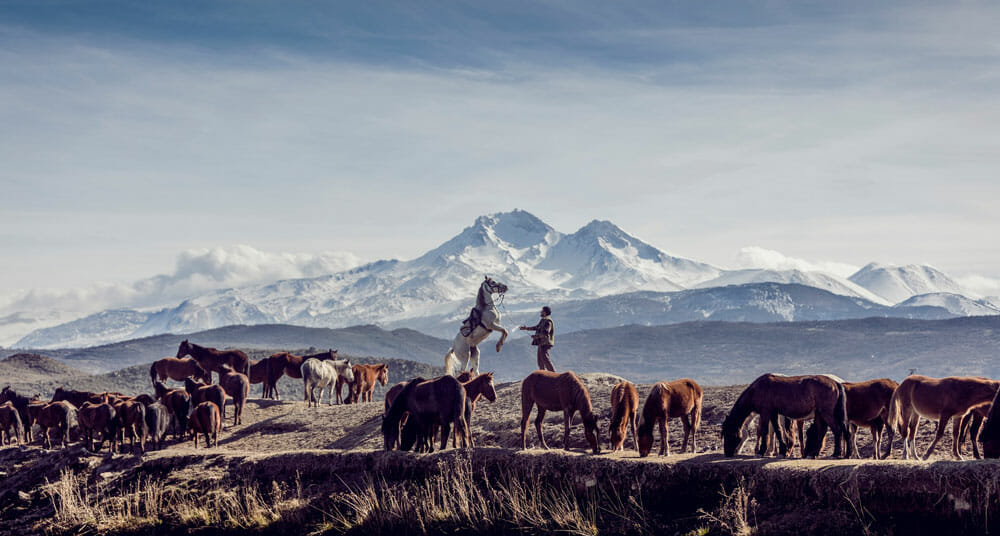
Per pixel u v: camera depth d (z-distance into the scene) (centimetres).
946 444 1983
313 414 3619
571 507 1912
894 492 1579
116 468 2852
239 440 3431
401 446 2366
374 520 2069
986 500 1491
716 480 1789
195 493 2492
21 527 2541
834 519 1611
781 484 1703
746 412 1883
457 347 3056
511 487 2009
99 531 2384
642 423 1939
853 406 1875
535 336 2808
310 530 2161
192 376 4328
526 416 2184
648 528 1772
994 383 1677
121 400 3822
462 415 2264
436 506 2038
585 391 2056
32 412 3844
